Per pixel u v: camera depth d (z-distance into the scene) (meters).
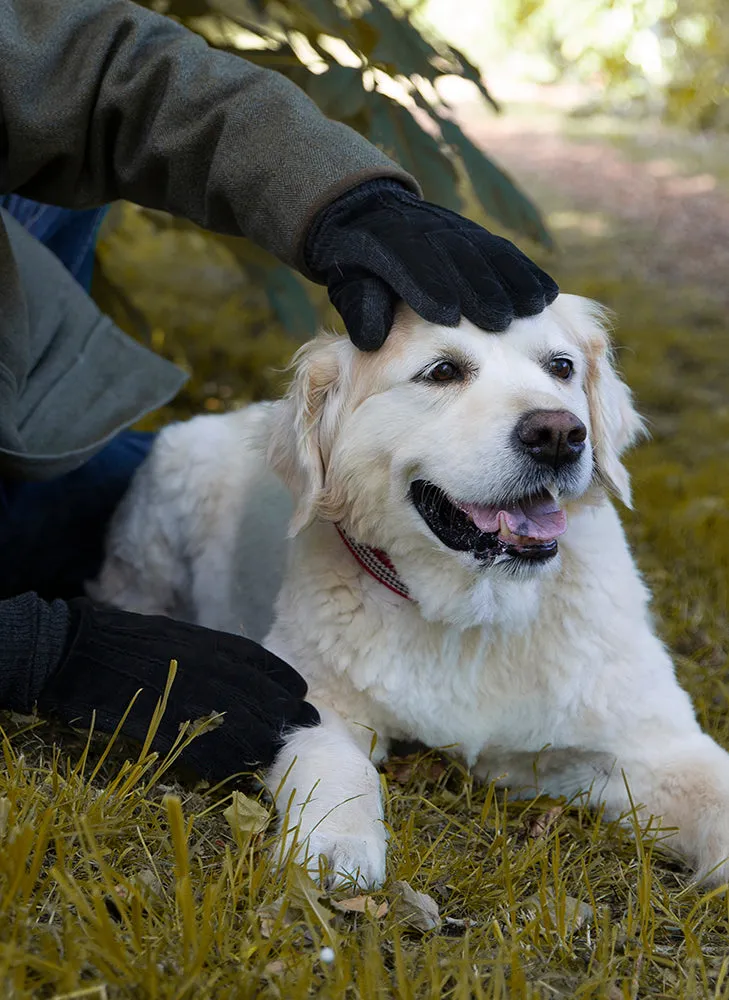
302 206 2.62
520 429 2.55
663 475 5.47
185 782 2.68
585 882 2.42
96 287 5.29
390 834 2.49
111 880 2.11
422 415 2.70
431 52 4.25
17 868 2.03
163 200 2.96
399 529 2.79
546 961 2.12
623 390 3.13
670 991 2.10
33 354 3.44
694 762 2.74
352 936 2.10
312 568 2.95
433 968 1.96
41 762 2.59
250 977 1.91
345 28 4.13
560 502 2.73
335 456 2.86
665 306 9.40
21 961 1.82
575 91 23.50
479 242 2.59
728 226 12.97
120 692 2.70
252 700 2.71
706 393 7.05
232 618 3.54
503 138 18.89
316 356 2.92
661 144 18.20
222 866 2.27
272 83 2.77
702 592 4.15
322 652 2.91
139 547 3.87
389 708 2.87
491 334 2.67
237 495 3.60
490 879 2.39
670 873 2.57
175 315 7.70
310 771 2.55
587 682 2.77
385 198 2.64
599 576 2.84
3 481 3.71
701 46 12.67
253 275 5.04
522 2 12.83
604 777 2.86
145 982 1.85
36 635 2.73
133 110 2.83
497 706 2.82
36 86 2.80
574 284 9.89
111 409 3.50
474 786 3.01
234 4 4.79
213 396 6.17
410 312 2.72
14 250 3.58
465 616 2.74
